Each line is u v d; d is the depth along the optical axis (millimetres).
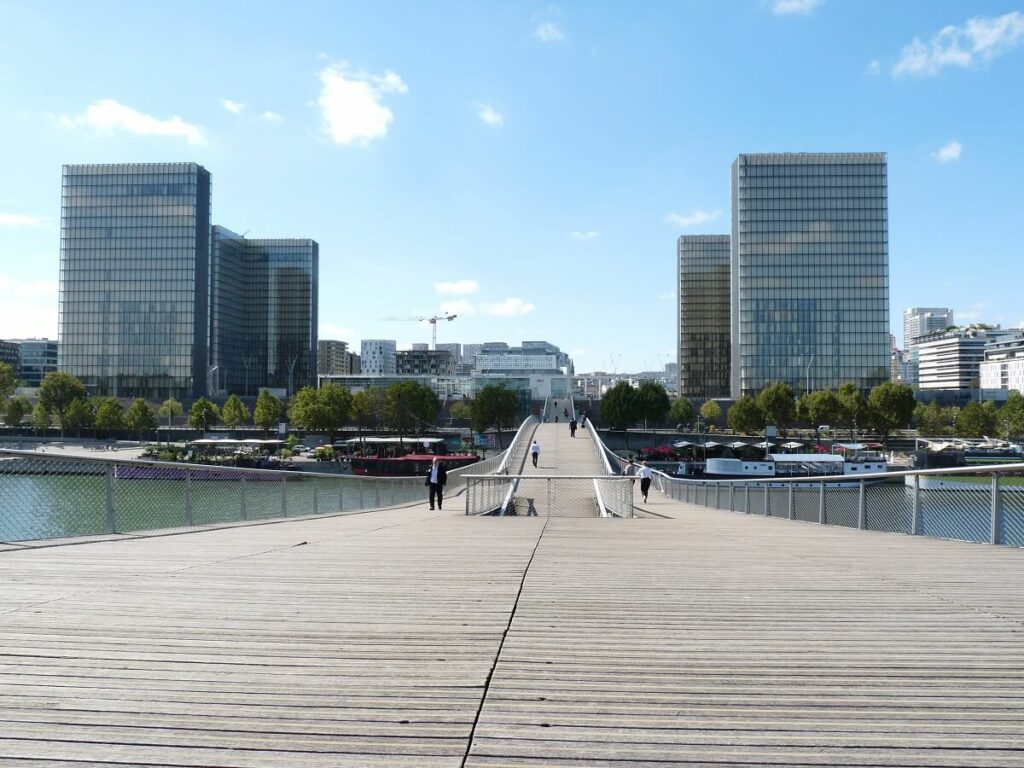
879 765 3102
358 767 3043
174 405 105812
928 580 7527
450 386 139750
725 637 5102
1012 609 6094
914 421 105875
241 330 160500
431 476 24453
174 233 130500
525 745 3270
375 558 9016
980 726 3529
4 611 5746
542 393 143125
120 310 130625
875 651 4785
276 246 162125
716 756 3174
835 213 120062
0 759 3102
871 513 15039
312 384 162500
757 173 121188
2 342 179625
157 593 6512
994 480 10938
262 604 6070
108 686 3986
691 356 155750
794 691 3998
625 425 106000
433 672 4250
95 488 10969
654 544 11156
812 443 90938
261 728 3430
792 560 9125
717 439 103250
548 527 15250
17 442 84500
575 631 5230
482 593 6621
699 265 156750
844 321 119250
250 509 16297
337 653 4621
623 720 3566
